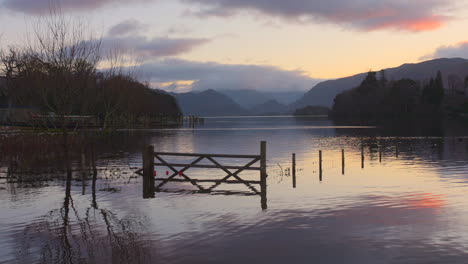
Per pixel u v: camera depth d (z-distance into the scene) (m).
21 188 21.62
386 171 28.30
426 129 93.19
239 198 19.00
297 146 52.31
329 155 40.50
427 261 10.70
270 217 15.31
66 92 28.31
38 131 38.53
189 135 78.69
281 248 11.79
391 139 63.31
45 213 16.09
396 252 11.42
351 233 13.19
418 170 28.52
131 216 15.59
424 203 17.62
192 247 11.91
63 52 29.23
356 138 67.44
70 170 26.11
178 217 15.40
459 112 186.00
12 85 51.72
